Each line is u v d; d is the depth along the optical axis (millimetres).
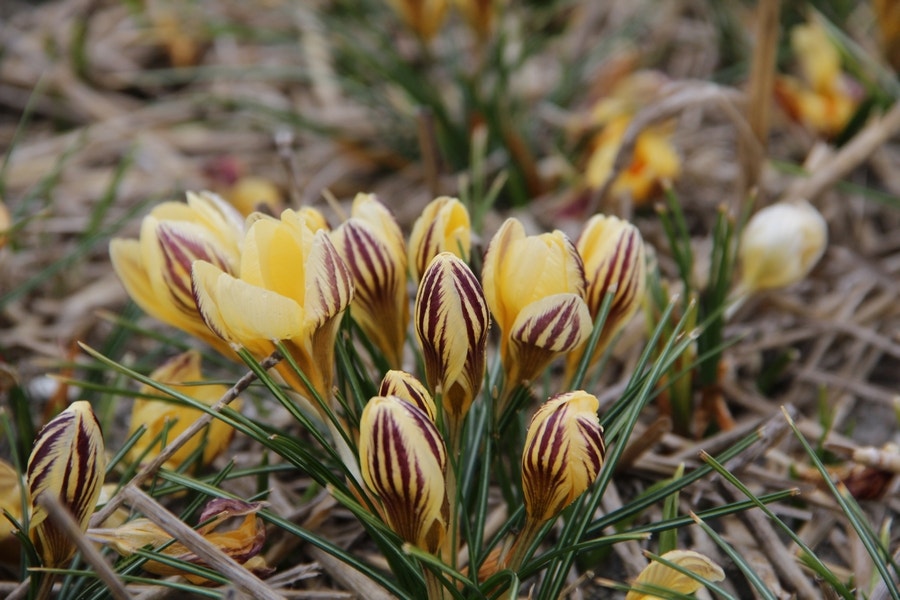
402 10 619
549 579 391
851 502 403
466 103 652
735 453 411
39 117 771
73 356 471
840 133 614
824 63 610
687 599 373
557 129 696
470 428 424
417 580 392
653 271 483
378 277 396
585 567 444
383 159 693
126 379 504
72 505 368
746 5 794
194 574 384
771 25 529
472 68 738
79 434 364
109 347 506
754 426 472
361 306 402
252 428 383
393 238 403
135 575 407
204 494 408
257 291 359
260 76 772
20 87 773
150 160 707
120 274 406
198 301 368
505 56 698
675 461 467
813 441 489
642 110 563
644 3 810
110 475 441
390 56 664
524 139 665
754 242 479
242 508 383
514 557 383
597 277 400
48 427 362
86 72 775
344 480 431
